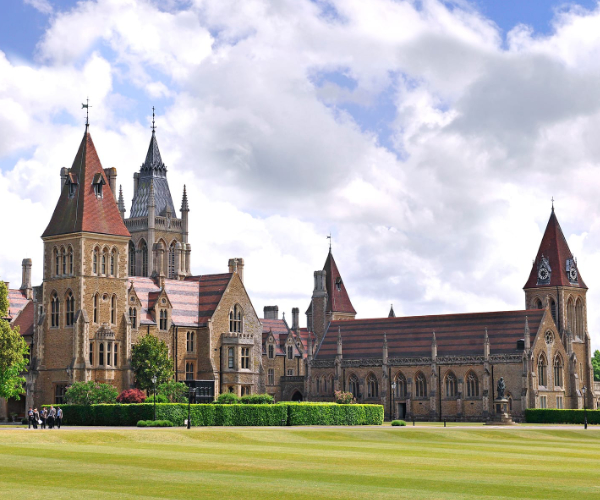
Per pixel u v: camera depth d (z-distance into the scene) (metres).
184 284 158.25
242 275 169.38
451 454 69.12
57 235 137.75
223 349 154.50
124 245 140.62
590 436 105.31
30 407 135.88
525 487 46.69
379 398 177.50
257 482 47.41
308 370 188.75
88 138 141.75
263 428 101.25
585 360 182.12
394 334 181.00
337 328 191.12
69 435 79.88
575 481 49.59
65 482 46.59
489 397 162.75
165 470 52.53
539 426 131.50
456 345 170.38
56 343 136.00
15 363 119.38
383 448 75.56
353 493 43.56
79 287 134.38
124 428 96.88
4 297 118.75
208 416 109.19
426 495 43.16
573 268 183.50
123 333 138.00
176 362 150.75
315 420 119.44
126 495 42.22
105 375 134.75
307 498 41.84
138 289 152.12
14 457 59.97
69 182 140.38
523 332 164.25
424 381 172.38
